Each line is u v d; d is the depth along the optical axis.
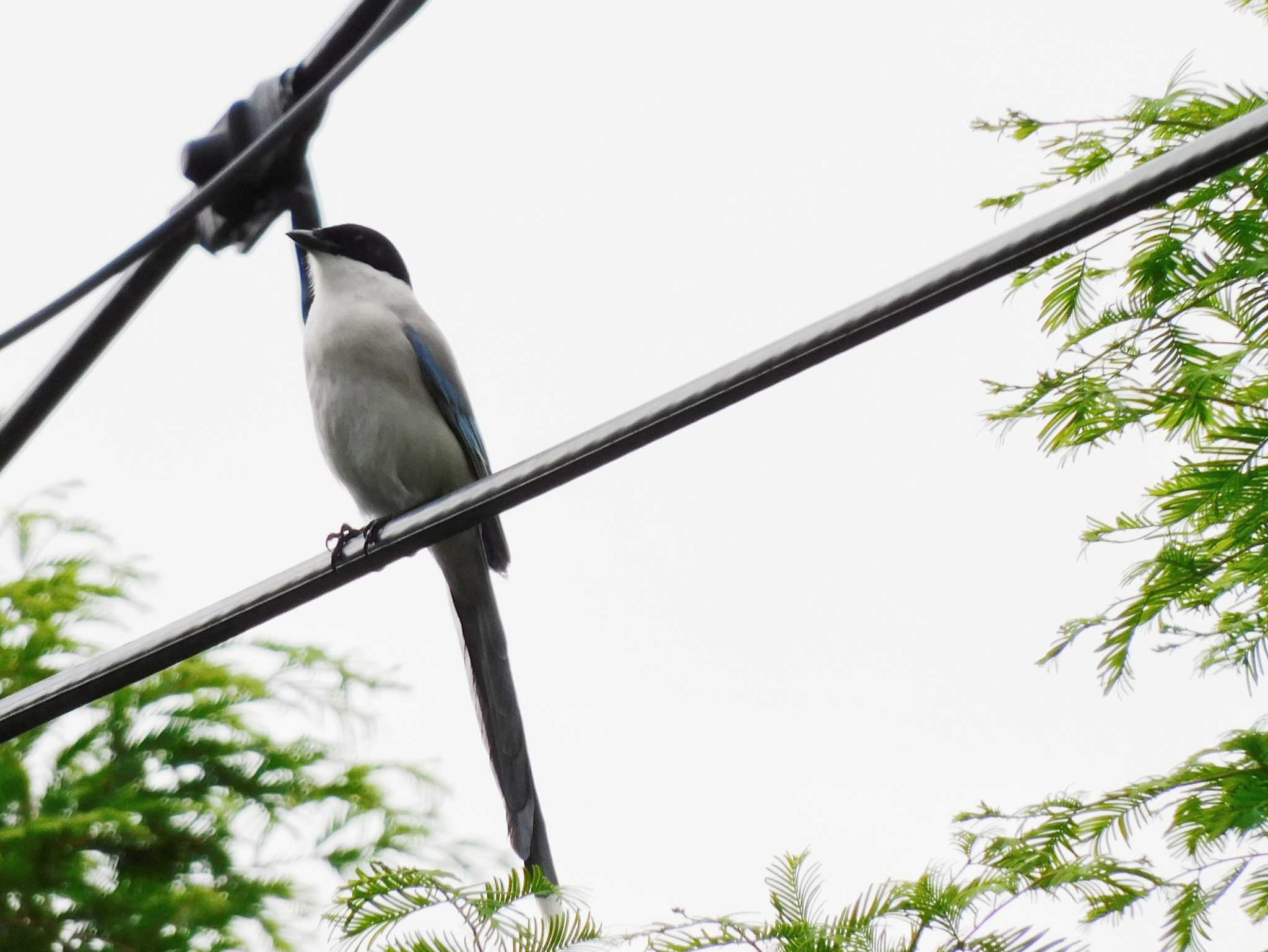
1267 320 6.56
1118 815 5.83
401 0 6.84
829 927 5.38
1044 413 6.79
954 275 5.23
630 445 6.09
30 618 12.32
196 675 12.29
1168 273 6.70
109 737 12.10
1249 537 6.23
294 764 12.23
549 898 5.63
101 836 11.64
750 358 5.70
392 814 12.15
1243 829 5.63
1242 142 4.70
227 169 7.32
